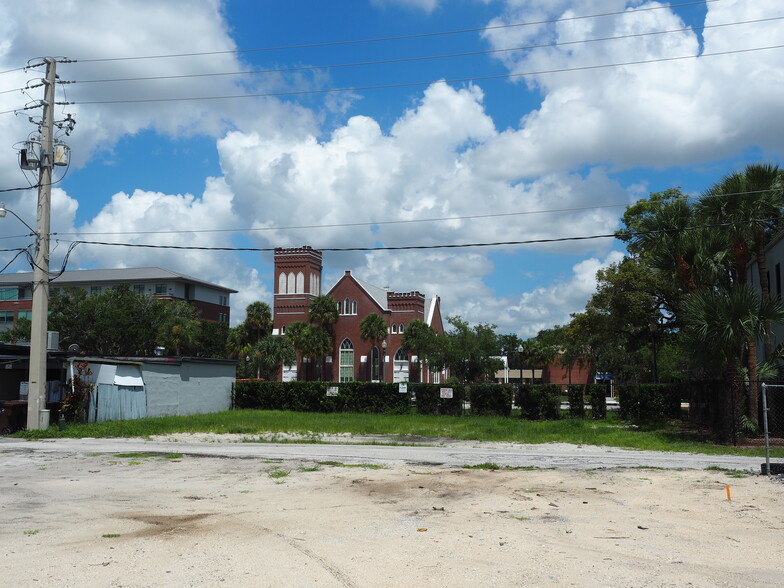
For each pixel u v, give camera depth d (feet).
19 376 107.65
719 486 43.27
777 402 84.02
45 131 87.15
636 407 111.55
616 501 37.93
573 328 153.58
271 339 268.41
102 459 59.62
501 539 28.19
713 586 21.72
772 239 100.78
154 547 26.63
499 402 124.77
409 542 27.55
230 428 92.32
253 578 22.25
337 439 81.87
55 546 26.91
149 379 112.98
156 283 342.23
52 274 89.40
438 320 331.36
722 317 73.92
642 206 157.28
